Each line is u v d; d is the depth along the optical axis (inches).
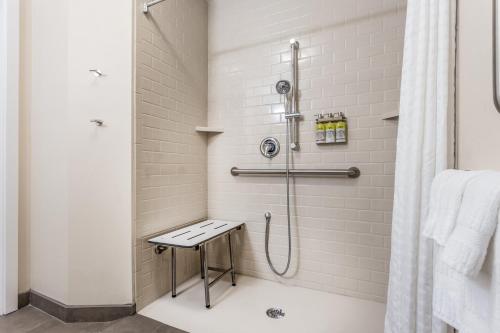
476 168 32.2
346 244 72.8
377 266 69.4
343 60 72.3
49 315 62.8
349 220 72.4
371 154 69.6
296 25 78.0
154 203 69.6
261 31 83.0
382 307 66.7
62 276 61.5
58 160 62.0
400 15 66.2
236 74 86.8
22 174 66.7
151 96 68.8
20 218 66.4
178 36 78.5
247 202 85.5
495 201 22.4
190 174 83.4
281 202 80.7
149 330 57.3
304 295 73.1
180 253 80.0
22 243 66.8
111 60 62.3
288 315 63.2
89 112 60.9
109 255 61.9
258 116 83.5
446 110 35.8
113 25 62.6
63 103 60.8
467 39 33.8
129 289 63.0
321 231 75.7
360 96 70.6
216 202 90.1
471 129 33.1
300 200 78.1
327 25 74.2
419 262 37.5
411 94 39.3
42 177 65.0
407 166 39.3
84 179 60.9
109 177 62.1
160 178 71.7
